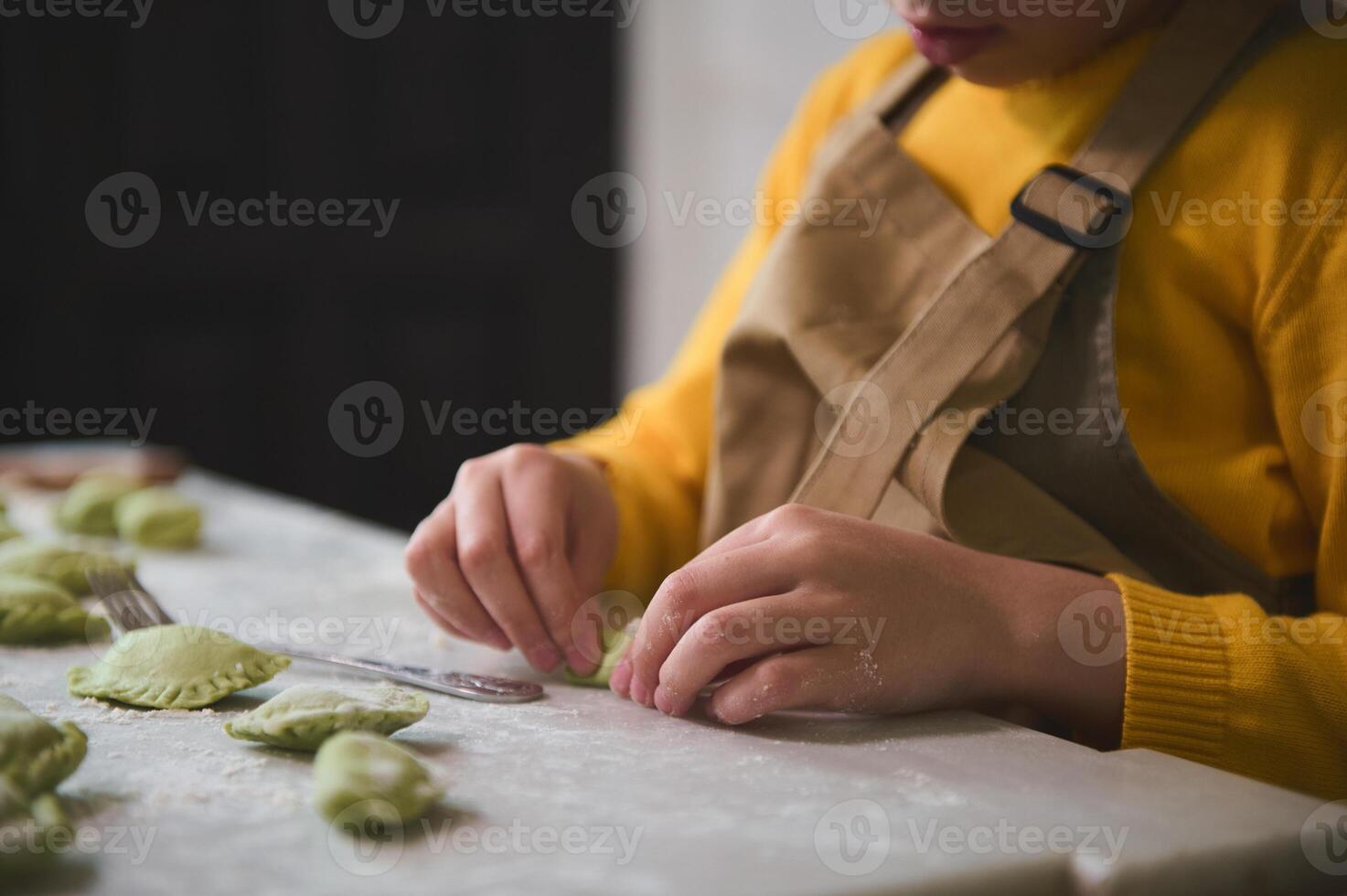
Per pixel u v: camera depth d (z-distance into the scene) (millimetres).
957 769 669
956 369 810
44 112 2520
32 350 2572
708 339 1060
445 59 2764
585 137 2875
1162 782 657
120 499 1151
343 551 1113
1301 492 816
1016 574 748
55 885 581
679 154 2891
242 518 1252
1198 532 814
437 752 688
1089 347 813
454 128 2791
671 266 2924
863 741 701
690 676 719
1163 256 817
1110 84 852
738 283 1073
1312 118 800
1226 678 734
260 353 2719
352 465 2797
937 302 822
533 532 829
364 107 2723
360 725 688
